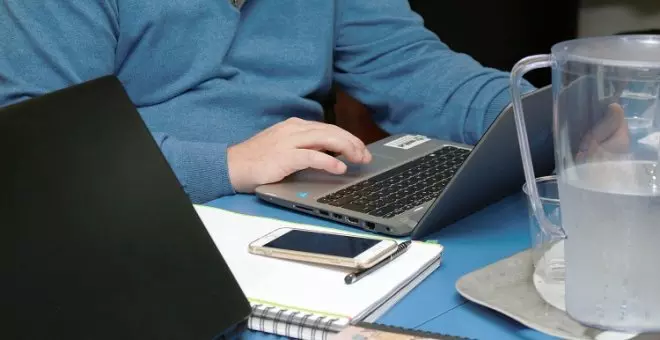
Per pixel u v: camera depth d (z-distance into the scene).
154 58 1.43
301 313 0.76
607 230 0.68
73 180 0.70
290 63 1.56
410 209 1.04
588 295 0.71
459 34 2.35
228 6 1.48
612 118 0.67
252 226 0.98
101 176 0.72
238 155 1.20
